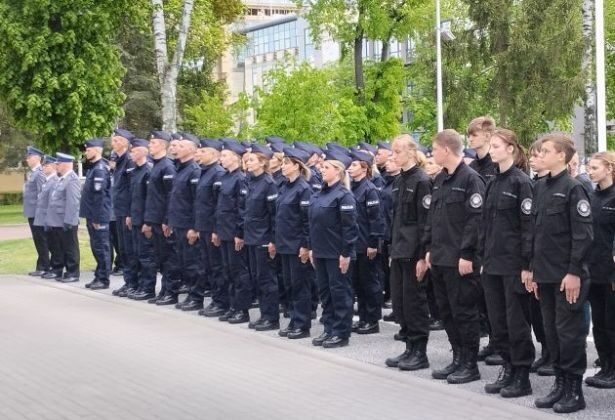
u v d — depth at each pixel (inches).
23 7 874.8
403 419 271.1
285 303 475.8
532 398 295.4
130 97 1502.2
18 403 298.2
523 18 1373.0
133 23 965.2
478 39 1444.4
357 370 343.0
